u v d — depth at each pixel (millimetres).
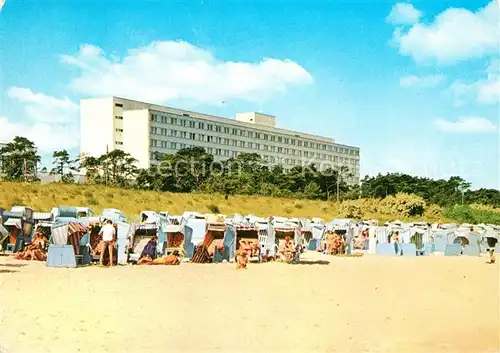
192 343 11898
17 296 16359
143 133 119188
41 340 11797
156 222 31656
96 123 121500
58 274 21625
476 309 16438
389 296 18578
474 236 41031
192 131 127062
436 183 87812
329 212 76562
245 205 74250
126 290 18078
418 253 40688
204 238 29516
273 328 13406
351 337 12805
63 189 60750
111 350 11258
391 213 74000
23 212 30609
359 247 41906
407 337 12898
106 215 36625
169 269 24922
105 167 91250
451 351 11750
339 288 20078
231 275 23078
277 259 31047
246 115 146375
